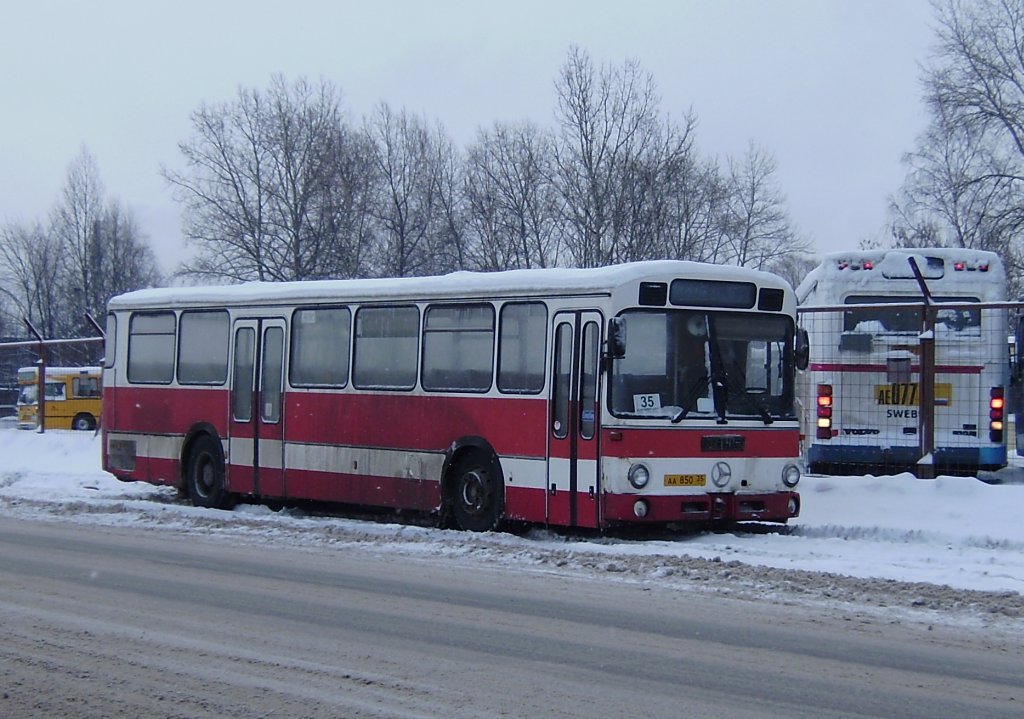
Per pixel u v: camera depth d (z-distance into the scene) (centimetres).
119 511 1788
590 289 1369
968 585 1111
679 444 1352
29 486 2247
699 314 1388
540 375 1416
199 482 1862
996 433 1836
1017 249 3369
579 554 1296
